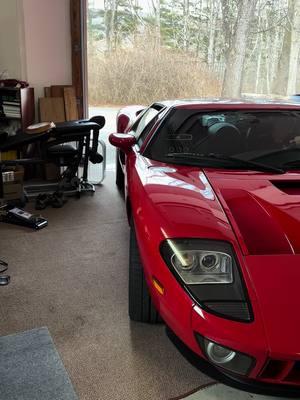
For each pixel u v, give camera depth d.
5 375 1.49
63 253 2.55
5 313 1.89
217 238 1.31
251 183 1.70
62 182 3.61
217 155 1.98
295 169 1.89
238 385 1.18
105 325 1.81
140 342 1.70
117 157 3.85
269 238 1.32
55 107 4.30
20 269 2.32
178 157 1.96
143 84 5.21
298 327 1.07
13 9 4.01
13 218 3.01
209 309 1.14
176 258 1.27
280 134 2.12
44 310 1.92
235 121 2.16
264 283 1.16
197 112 2.20
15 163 3.35
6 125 4.07
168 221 1.39
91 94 5.10
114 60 5.02
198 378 1.51
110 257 2.51
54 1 4.15
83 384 1.46
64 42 4.33
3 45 4.13
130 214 2.03
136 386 1.46
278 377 1.12
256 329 1.08
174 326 1.25
